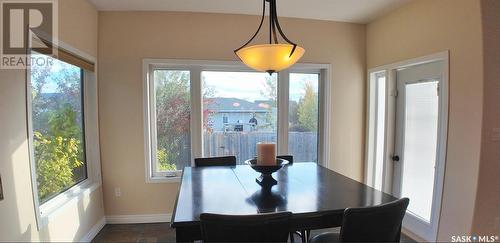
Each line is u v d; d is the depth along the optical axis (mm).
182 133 3195
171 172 3189
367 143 3404
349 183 1871
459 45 2162
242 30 3125
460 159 2156
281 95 3312
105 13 2938
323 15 3150
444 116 2287
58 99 2303
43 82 2072
